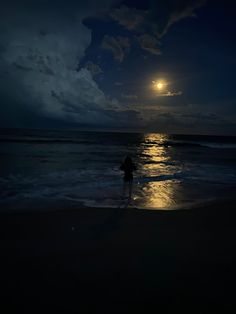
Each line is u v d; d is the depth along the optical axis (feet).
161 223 21.66
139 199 30.76
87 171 52.47
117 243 17.20
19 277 12.85
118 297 11.44
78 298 11.35
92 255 15.37
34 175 45.96
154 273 13.44
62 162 68.18
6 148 110.42
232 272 13.67
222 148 173.68
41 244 16.88
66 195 31.81
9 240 17.46
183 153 119.75
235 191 36.55
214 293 11.80
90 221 21.85
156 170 58.23
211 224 21.66
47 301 11.13
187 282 12.64
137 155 101.24
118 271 13.56
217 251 16.28
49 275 13.08
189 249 16.46
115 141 241.14
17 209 25.30
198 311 10.62
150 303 11.08
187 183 42.22
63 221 21.70
